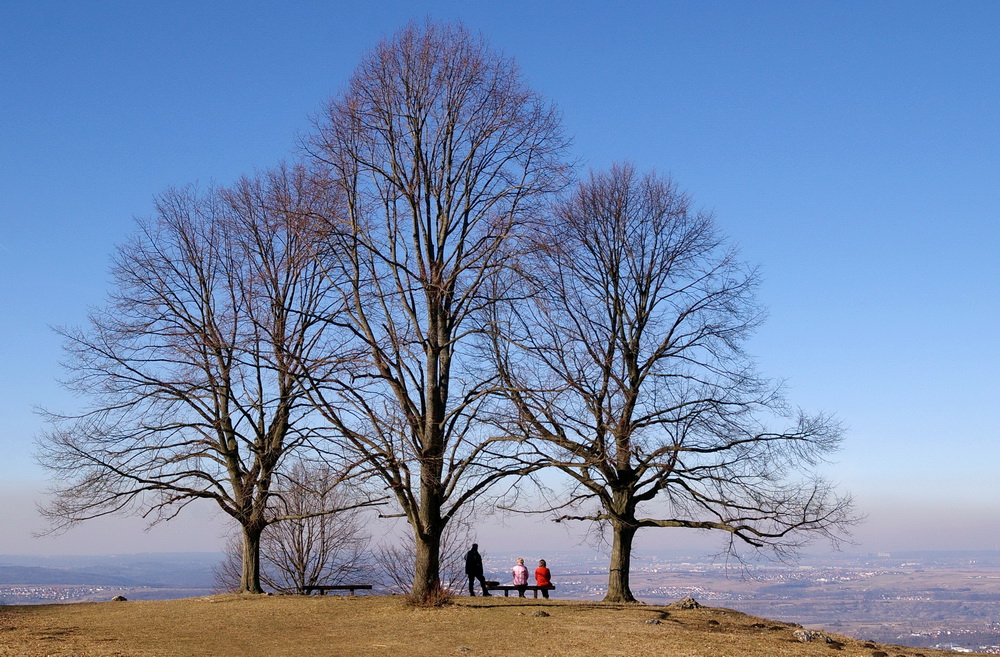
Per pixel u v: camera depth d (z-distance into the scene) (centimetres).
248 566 2906
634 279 2852
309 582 4203
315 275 2867
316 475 2483
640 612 2369
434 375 2483
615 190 2902
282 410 2902
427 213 2531
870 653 1897
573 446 2477
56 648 1764
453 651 1795
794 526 2416
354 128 2506
